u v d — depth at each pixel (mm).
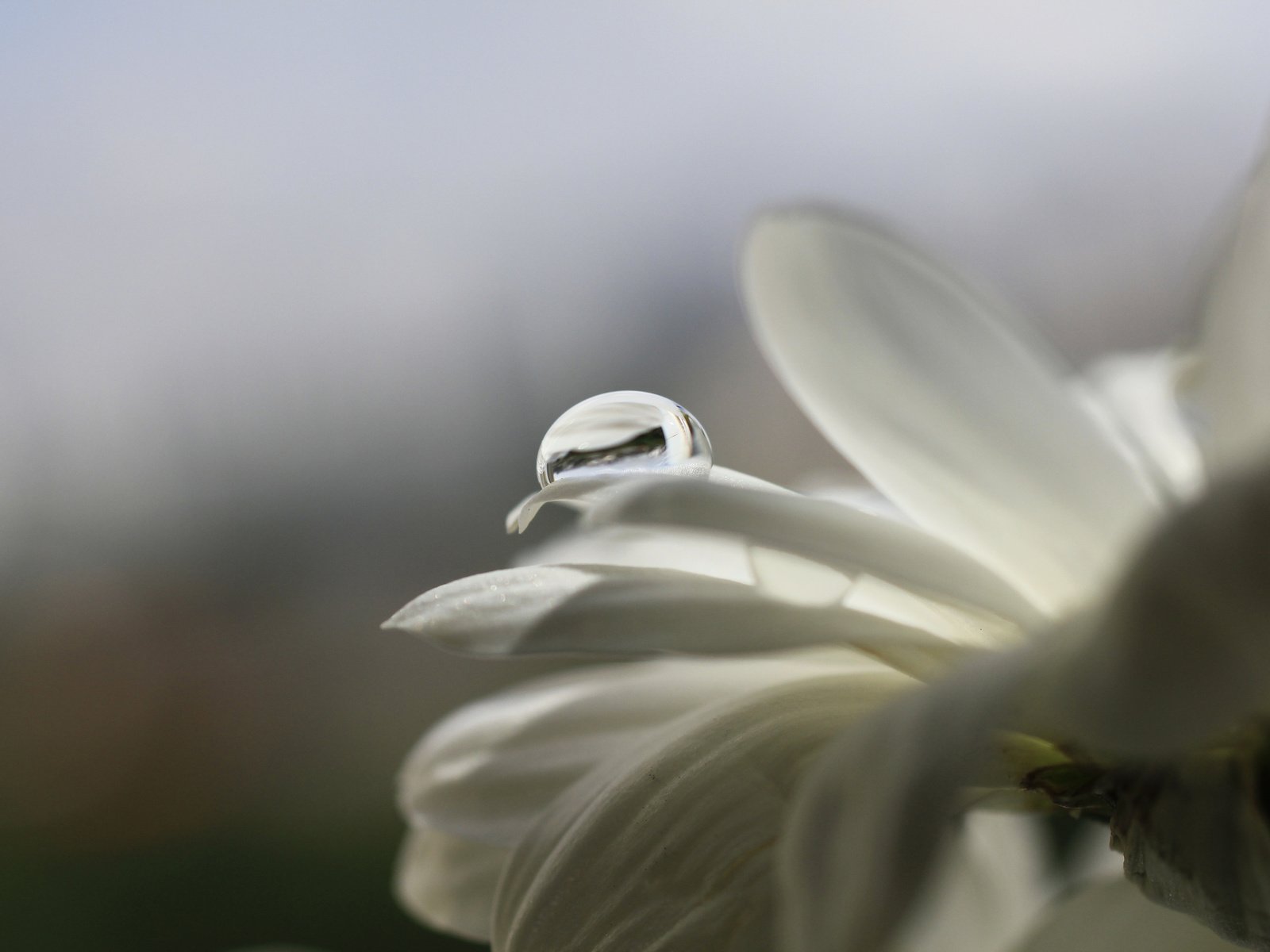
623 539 79
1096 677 59
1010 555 69
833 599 69
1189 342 68
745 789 71
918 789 60
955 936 91
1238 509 59
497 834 81
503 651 68
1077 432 69
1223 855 68
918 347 71
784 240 72
